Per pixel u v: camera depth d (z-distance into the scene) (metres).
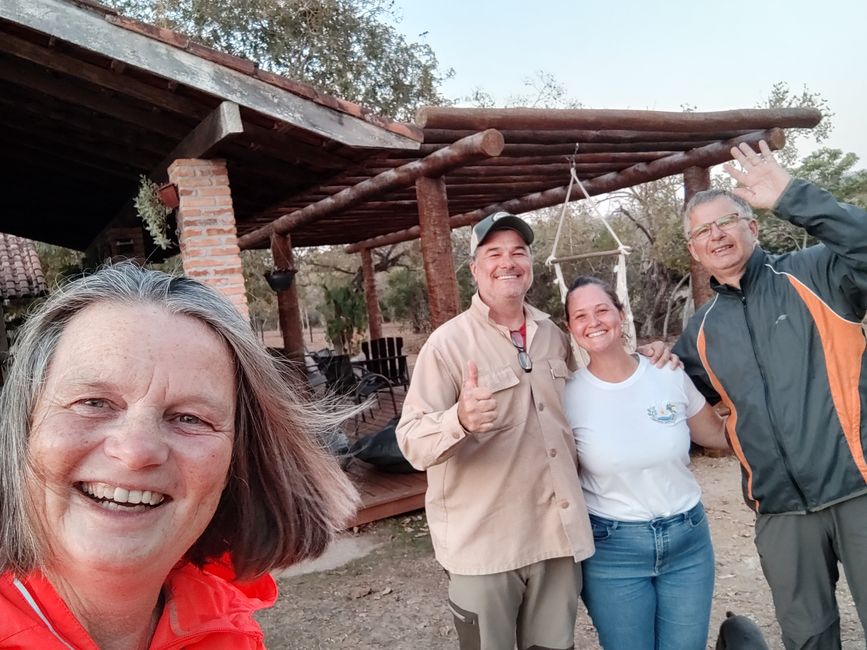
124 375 0.77
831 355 2.02
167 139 5.57
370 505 4.93
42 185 7.59
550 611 2.16
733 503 4.89
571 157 5.40
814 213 1.99
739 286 2.22
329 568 4.36
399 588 4.00
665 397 2.15
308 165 5.33
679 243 13.70
